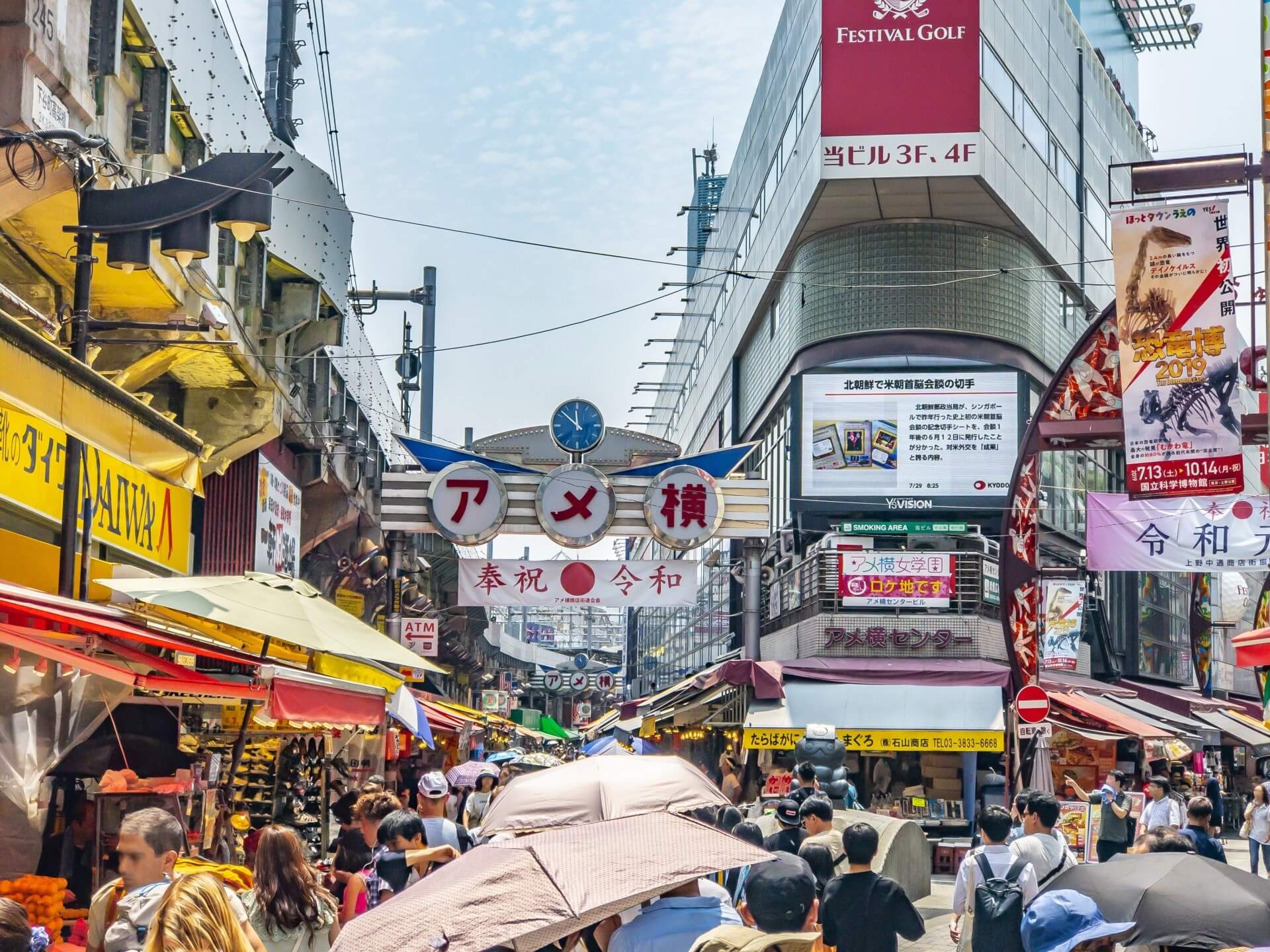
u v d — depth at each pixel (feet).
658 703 92.27
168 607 27.55
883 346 97.55
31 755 22.47
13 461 32.81
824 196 95.81
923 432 96.89
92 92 36.29
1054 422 62.13
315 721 29.89
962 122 93.40
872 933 21.65
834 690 76.89
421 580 109.19
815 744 49.32
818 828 26.13
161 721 30.73
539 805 23.85
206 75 47.62
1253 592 156.87
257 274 55.93
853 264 98.89
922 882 42.60
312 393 69.05
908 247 98.22
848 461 97.09
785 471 103.81
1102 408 61.67
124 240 34.27
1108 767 90.63
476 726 73.26
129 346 49.01
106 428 35.40
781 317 109.60
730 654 124.98
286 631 28.35
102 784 26.53
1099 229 128.77
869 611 88.12
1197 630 111.86
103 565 39.04
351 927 14.24
